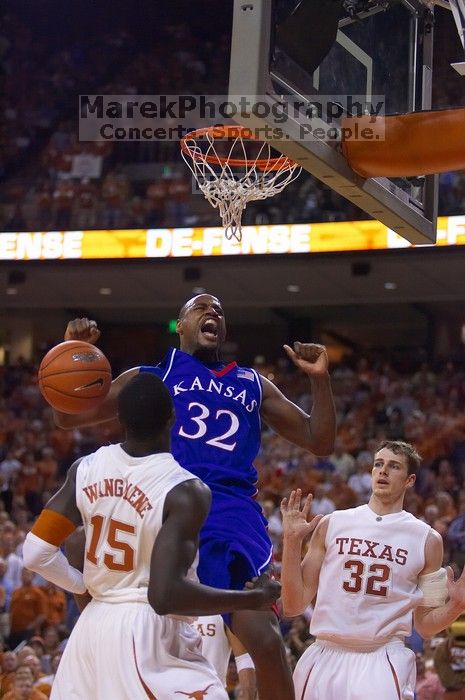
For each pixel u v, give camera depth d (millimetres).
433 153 5055
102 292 23922
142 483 3598
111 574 3611
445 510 14422
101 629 3549
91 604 3672
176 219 21531
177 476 3604
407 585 4773
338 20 5082
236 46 4613
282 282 22562
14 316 26250
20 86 26125
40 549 3732
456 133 5023
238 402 4773
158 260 21531
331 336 26016
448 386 20734
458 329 24328
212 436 4672
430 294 22703
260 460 17562
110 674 3494
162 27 27109
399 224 5746
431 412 19672
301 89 4922
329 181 5230
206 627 5574
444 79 21953
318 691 4691
